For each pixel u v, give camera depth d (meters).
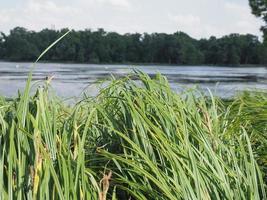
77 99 4.94
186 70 79.31
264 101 5.30
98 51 99.94
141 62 103.75
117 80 4.12
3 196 2.79
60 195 2.80
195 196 3.22
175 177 3.30
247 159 4.07
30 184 2.88
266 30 45.62
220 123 4.70
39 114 3.17
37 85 3.86
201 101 4.46
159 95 4.08
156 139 3.44
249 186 3.51
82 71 62.62
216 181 3.39
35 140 2.93
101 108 3.76
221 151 3.93
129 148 3.42
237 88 7.26
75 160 3.23
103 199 2.90
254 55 103.94
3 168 2.95
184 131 3.59
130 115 3.77
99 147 3.58
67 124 3.79
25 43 104.31
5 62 102.56
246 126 4.89
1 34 106.56
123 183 3.49
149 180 3.46
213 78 49.97
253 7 44.81
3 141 3.05
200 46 107.44
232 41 105.88
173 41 105.00
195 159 3.46
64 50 98.81
